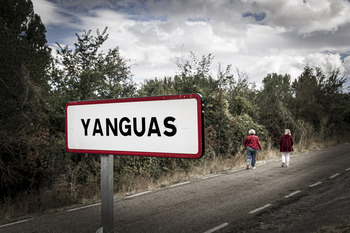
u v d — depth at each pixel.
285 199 6.48
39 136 6.98
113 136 1.68
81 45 7.63
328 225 4.75
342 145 20.02
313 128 21.39
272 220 5.15
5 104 6.62
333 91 22.39
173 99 1.48
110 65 7.93
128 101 1.62
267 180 8.66
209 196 6.91
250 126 14.95
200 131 1.40
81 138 1.83
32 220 5.54
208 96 12.88
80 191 7.22
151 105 1.54
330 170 10.06
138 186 8.09
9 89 6.73
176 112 1.47
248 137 11.12
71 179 7.27
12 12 8.91
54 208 6.34
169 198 6.83
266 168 11.06
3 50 6.46
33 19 11.29
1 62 6.50
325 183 8.02
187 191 7.51
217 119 13.27
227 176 9.55
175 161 10.14
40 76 7.42
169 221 5.23
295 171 10.12
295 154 15.41
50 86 7.67
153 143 1.54
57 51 7.55
